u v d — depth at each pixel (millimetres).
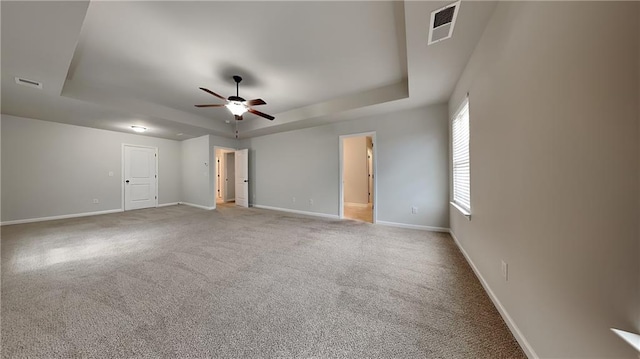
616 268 734
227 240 3342
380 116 4324
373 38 2279
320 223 4484
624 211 709
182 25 2053
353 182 7398
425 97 3426
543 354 1088
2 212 4297
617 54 720
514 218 1391
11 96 3191
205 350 1265
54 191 4855
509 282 1451
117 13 1888
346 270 2307
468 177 2652
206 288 1940
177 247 3018
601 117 777
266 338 1357
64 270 2283
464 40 2021
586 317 840
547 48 1057
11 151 4363
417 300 1762
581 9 856
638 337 679
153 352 1246
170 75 3049
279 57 2625
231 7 1839
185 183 7133
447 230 3760
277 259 2604
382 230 3910
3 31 1827
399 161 4133
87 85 3393
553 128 1020
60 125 4922
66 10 1626
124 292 1864
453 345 1304
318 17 1970
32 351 1240
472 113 2260
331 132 5039
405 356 1229
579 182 871
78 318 1523
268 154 6270
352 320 1525
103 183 5586
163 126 5152
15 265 2408
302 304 1712
